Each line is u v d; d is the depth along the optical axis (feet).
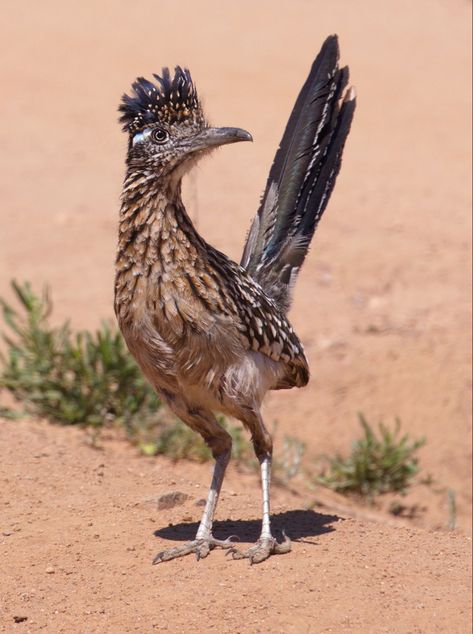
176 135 26.05
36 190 73.41
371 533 30.45
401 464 42.04
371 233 66.13
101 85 92.63
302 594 25.98
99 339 42.04
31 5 115.85
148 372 27.17
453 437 45.42
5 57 99.09
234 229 65.98
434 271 61.00
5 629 24.13
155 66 96.22
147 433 40.57
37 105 88.69
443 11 115.34
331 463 42.55
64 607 25.08
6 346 50.34
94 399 41.47
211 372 26.45
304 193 33.19
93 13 113.39
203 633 24.20
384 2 118.52
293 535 29.71
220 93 88.79
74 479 32.81
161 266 26.02
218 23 110.11
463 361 49.96
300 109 34.12
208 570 26.89
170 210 26.17
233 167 77.46
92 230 67.05
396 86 92.12
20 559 27.27
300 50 100.78
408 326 54.03
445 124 84.69
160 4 117.29
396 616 25.58
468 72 95.81
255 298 27.48
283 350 28.02
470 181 74.74
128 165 26.61
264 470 27.99
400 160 78.23
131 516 30.27
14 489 31.50
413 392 48.03
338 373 49.55
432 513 41.39
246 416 27.25
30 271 60.75
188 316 25.98
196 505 31.65
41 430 39.34
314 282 59.67
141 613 24.84
